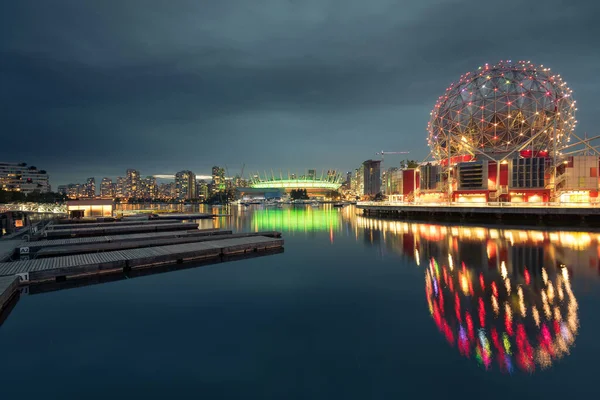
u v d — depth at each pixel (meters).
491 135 72.56
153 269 22.53
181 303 15.59
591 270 20.12
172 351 10.87
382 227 49.41
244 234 36.34
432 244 31.28
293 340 11.50
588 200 56.22
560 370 9.23
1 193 135.38
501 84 71.56
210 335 12.02
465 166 66.44
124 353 10.77
